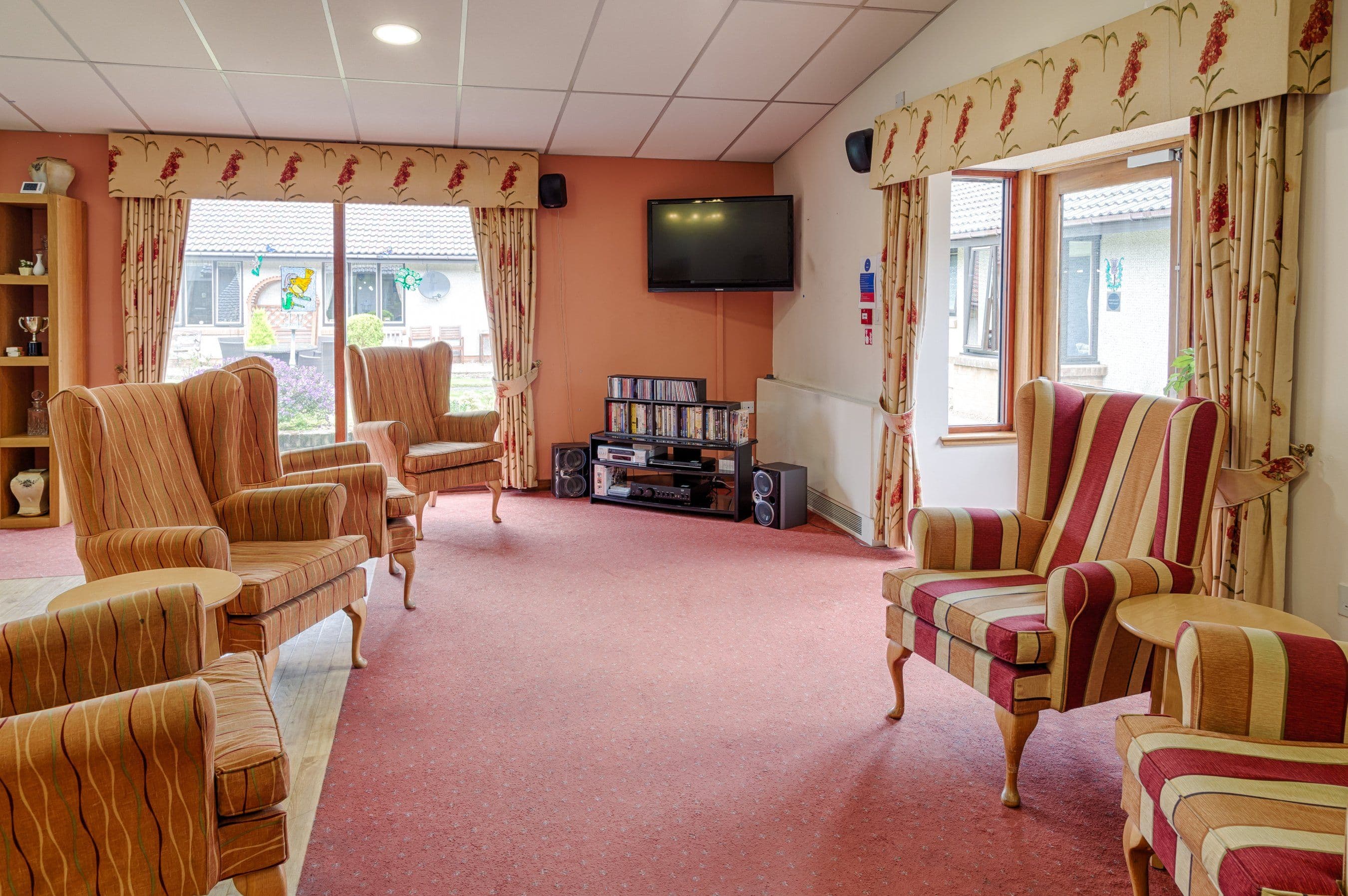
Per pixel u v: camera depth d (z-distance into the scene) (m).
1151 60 3.13
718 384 7.07
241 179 6.06
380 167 6.27
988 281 5.24
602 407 6.97
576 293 6.82
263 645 2.77
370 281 6.64
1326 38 2.65
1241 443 2.85
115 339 6.07
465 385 6.89
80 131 5.86
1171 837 1.68
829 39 4.62
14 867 1.49
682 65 4.89
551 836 2.28
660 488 6.11
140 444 3.09
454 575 4.62
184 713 1.55
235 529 3.33
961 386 5.29
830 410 5.69
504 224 6.58
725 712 3.00
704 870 2.13
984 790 2.49
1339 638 2.69
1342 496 2.67
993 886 2.06
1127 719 1.93
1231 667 1.82
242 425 3.62
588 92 5.29
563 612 4.04
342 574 3.27
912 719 2.95
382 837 2.27
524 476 6.80
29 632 1.88
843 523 5.57
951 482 5.15
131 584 2.45
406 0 3.97
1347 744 1.79
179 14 4.09
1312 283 2.74
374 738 2.83
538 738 2.82
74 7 4.02
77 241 5.86
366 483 3.88
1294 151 2.71
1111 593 2.38
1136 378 4.65
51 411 2.80
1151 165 4.46
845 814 2.37
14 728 1.49
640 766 2.64
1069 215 5.03
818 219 6.09
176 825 1.59
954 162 4.27
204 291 6.37
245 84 5.03
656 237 6.66
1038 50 3.74
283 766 1.72
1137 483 2.80
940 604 2.67
